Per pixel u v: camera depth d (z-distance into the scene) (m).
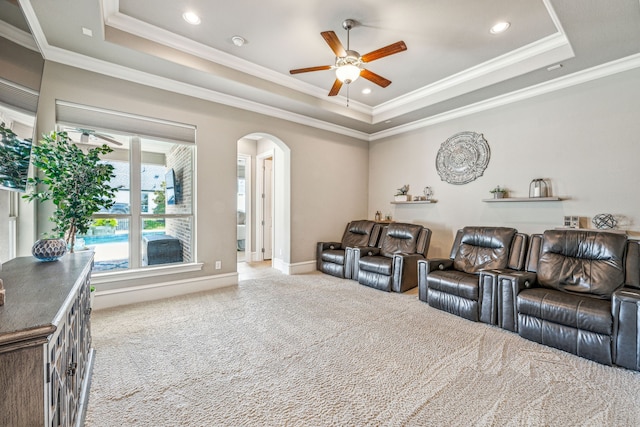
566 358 2.28
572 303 2.37
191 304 3.46
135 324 2.85
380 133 5.94
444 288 3.28
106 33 2.79
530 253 3.22
